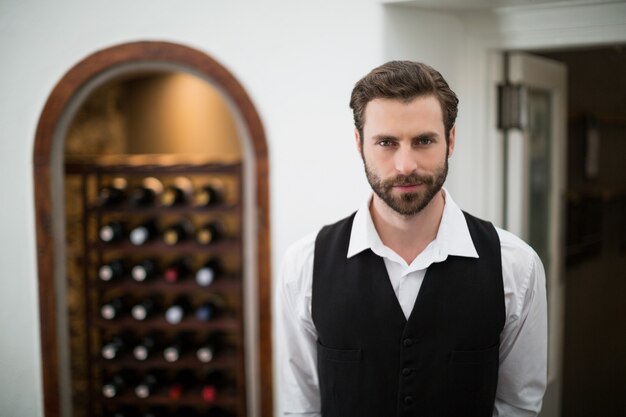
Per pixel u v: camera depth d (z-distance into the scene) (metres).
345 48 1.89
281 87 1.95
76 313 2.89
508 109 2.01
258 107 1.97
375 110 1.03
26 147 2.03
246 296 2.54
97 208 2.60
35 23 2.00
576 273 3.79
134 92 3.71
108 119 3.52
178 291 2.60
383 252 1.16
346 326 1.17
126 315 2.69
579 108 3.74
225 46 1.96
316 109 1.94
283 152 1.97
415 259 1.14
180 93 3.46
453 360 1.12
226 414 2.89
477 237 1.17
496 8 1.88
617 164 4.34
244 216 2.49
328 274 1.21
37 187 2.03
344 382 1.18
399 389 1.14
